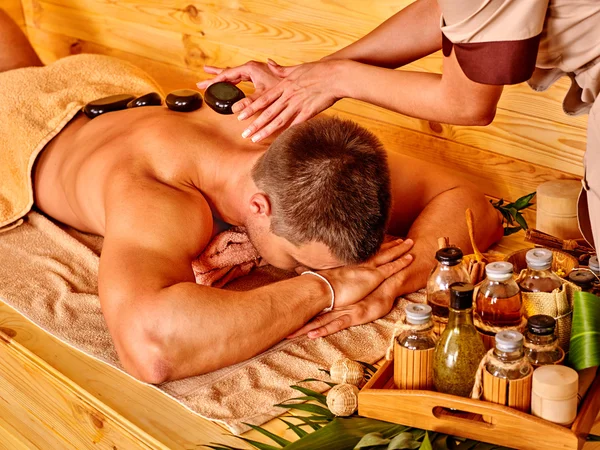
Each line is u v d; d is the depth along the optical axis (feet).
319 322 5.67
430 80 5.18
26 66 9.20
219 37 9.59
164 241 5.58
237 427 4.83
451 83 4.86
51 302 6.30
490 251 6.82
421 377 4.51
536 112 7.02
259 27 9.06
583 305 4.48
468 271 5.12
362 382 5.03
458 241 6.19
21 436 6.07
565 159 6.98
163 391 5.20
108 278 5.39
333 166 5.26
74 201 6.86
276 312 5.39
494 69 4.32
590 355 4.35
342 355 5.45
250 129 5.86
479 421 4.28
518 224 7.23
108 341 5.82
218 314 5.20
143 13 10.39
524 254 5.17
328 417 4.73
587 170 4.32
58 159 7.32
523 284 4.74
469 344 4.33
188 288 5.25
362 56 6.03
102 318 6.10
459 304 4.29
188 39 9.96
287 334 5.49
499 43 4.24
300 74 5.80
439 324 4.84
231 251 6.28
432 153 7.88
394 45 5.98
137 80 8.32
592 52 4.29
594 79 4.43
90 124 7.25
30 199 7.43
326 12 8.30
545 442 4.11
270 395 5.11
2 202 7.49
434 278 4.84
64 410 5.56
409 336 4.51
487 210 6.57
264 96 5.86
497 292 4.49
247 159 6.02
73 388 5.38
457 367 4.33
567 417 4.09
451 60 4.73
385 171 5.46
